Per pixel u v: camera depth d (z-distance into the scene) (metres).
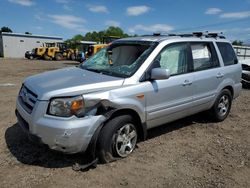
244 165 4.42
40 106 3.86
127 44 5.19
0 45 54.53
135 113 4.46
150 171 4.11
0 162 4.19
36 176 3.85
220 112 6.45
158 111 4.79
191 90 5.39
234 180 3.97
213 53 6.11
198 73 5.57
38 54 40.28
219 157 4.68
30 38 56.34
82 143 3.88
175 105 5.09
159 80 4.77
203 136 5.63
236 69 6.67
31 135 3.94
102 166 4.16
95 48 25.97
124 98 4.22
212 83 5.92
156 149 4.89
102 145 4.07
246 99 9.38
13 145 4.77
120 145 4.34
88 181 3.78
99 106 3.98
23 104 4.34
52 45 43.62
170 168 4.23
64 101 3.81
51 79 4.44
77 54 36.69
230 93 6.62
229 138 5.57
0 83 11.95
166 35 5.78
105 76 4.49
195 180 3.93
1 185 3.62
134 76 4.49
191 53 5.52
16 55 55.34
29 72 18.56
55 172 3.96
